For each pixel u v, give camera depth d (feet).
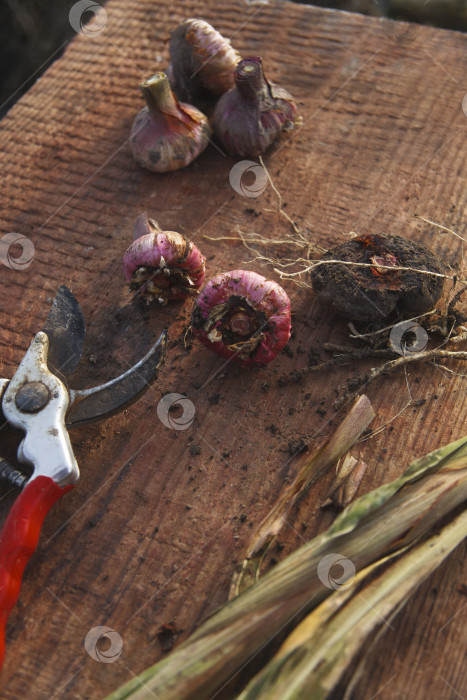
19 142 1.90
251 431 1.52
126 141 1.88
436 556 1.36
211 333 1.51
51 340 1.51
